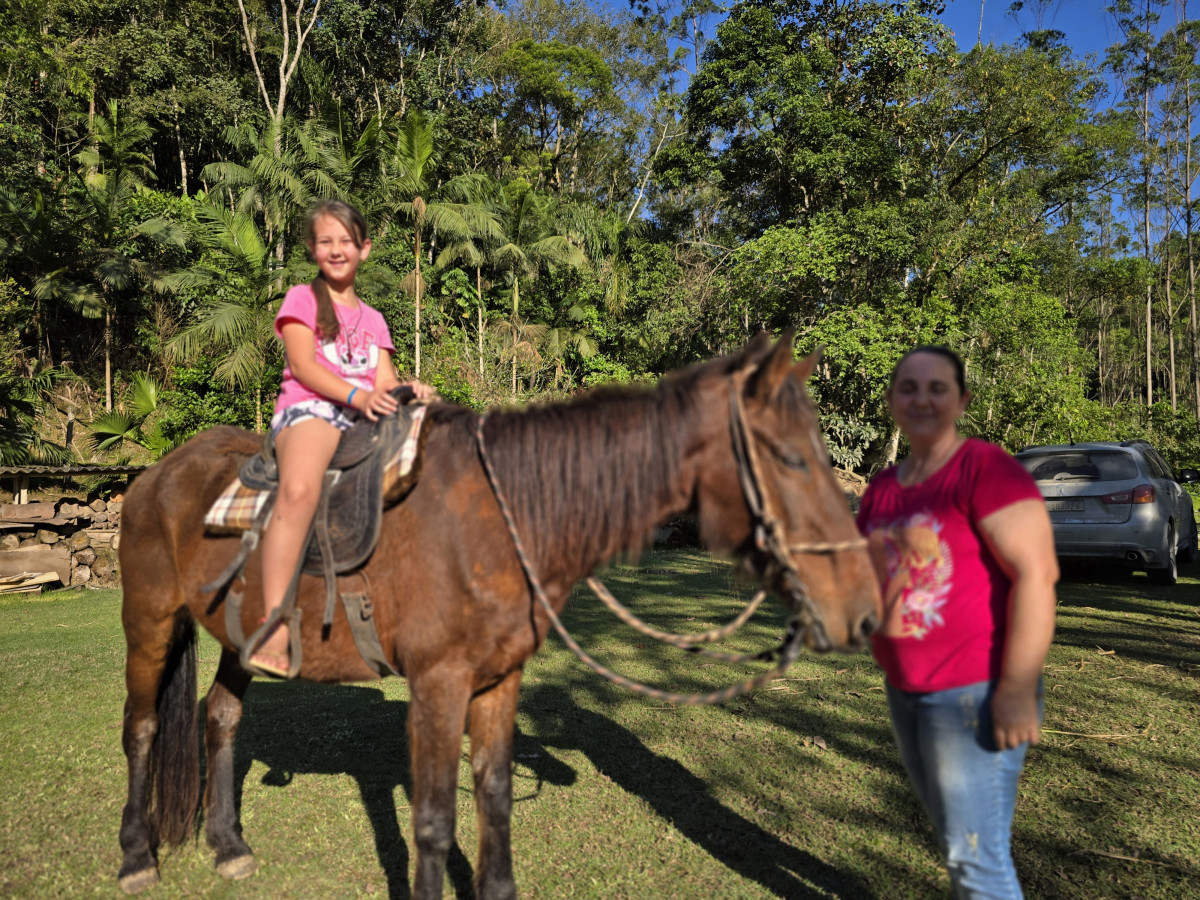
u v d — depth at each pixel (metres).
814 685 4.73
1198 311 40.69
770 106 19.45
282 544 2.00
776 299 18.97
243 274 16.36
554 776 3.37
